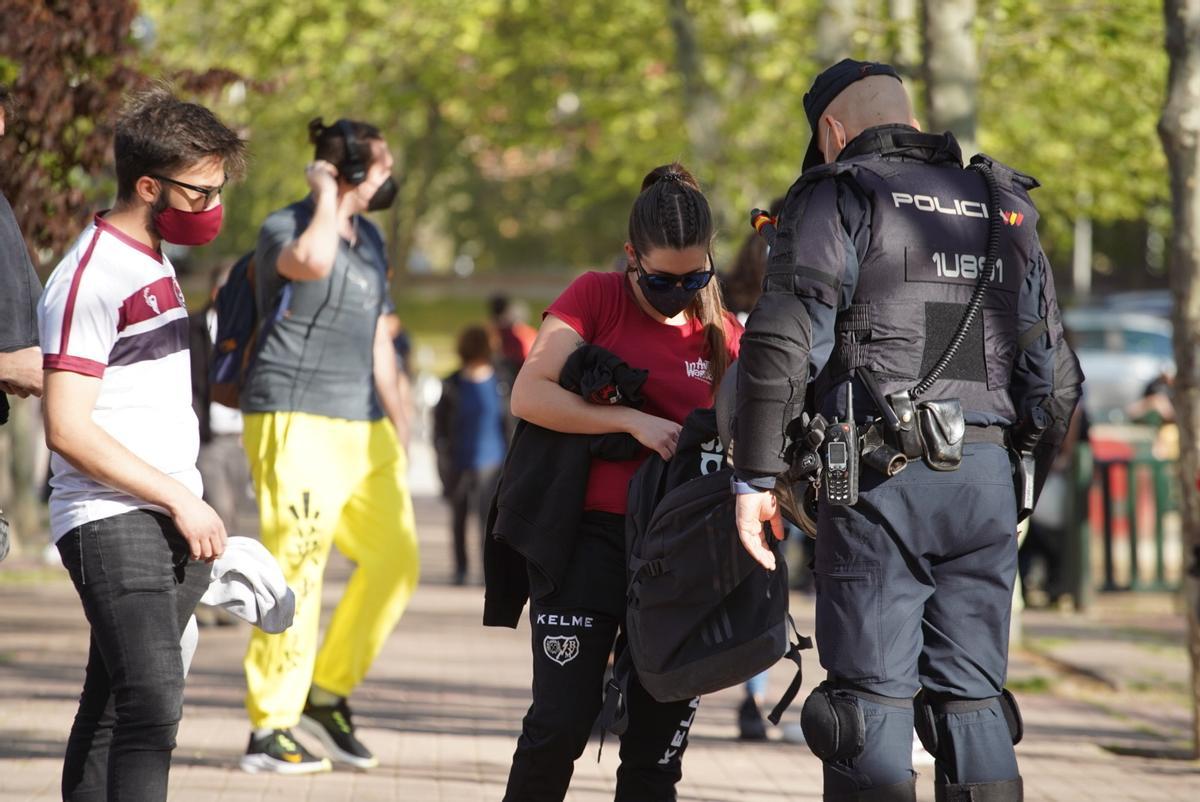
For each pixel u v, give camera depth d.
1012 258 13.51
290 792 19.67
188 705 25.61
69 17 23.17
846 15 41.38
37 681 27.28
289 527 20.55
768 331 12.57
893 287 13.02
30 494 50.84
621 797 14.59
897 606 12.97
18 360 14.10
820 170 13.21
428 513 67.75
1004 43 41.38
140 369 13.85
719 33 67.06
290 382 20.67
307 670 20.75
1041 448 14.27
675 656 13.41
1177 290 23.23
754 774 21.36
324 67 64.12
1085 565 41.06
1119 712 27.16
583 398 14.12
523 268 195.75
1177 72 23.03
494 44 69.88
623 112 73.12
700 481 13.21
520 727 24.52
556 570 14.07
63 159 23.45
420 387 103.12
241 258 21.75
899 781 12.80
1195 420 23.02
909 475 12.94
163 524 13.88
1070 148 63.03
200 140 13.67
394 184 21.30
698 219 14.01
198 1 58.19
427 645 33.34
